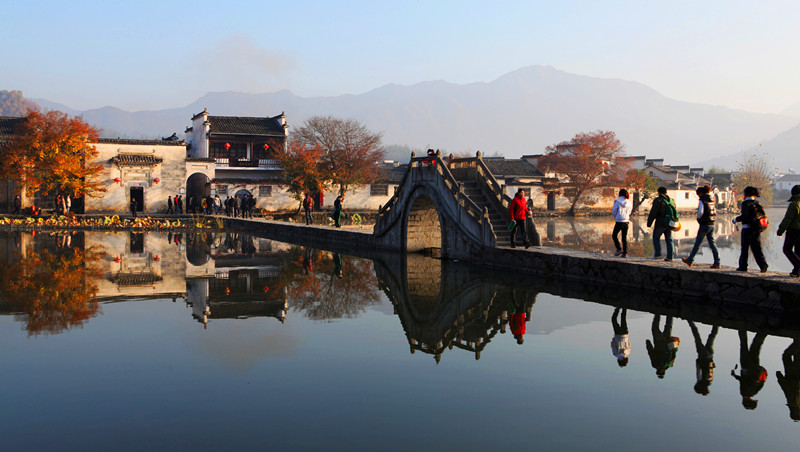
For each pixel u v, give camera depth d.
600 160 62.41
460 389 7.25
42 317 11.15
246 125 57.28
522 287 14.84
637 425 6.15
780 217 64.94
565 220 56.19
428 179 22.02
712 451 5.52
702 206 13.35
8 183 45.22
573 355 8.77
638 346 9.25
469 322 11.03
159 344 9.32
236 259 21.80
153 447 5.52
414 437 5.78
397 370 8.02
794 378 7.67
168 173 50.44
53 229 36.00
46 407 6.54
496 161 71.75
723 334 9.92
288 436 5.79
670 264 14.21
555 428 6.04
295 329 10.50
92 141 44.34
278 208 53.31
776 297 11.48
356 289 14.85
